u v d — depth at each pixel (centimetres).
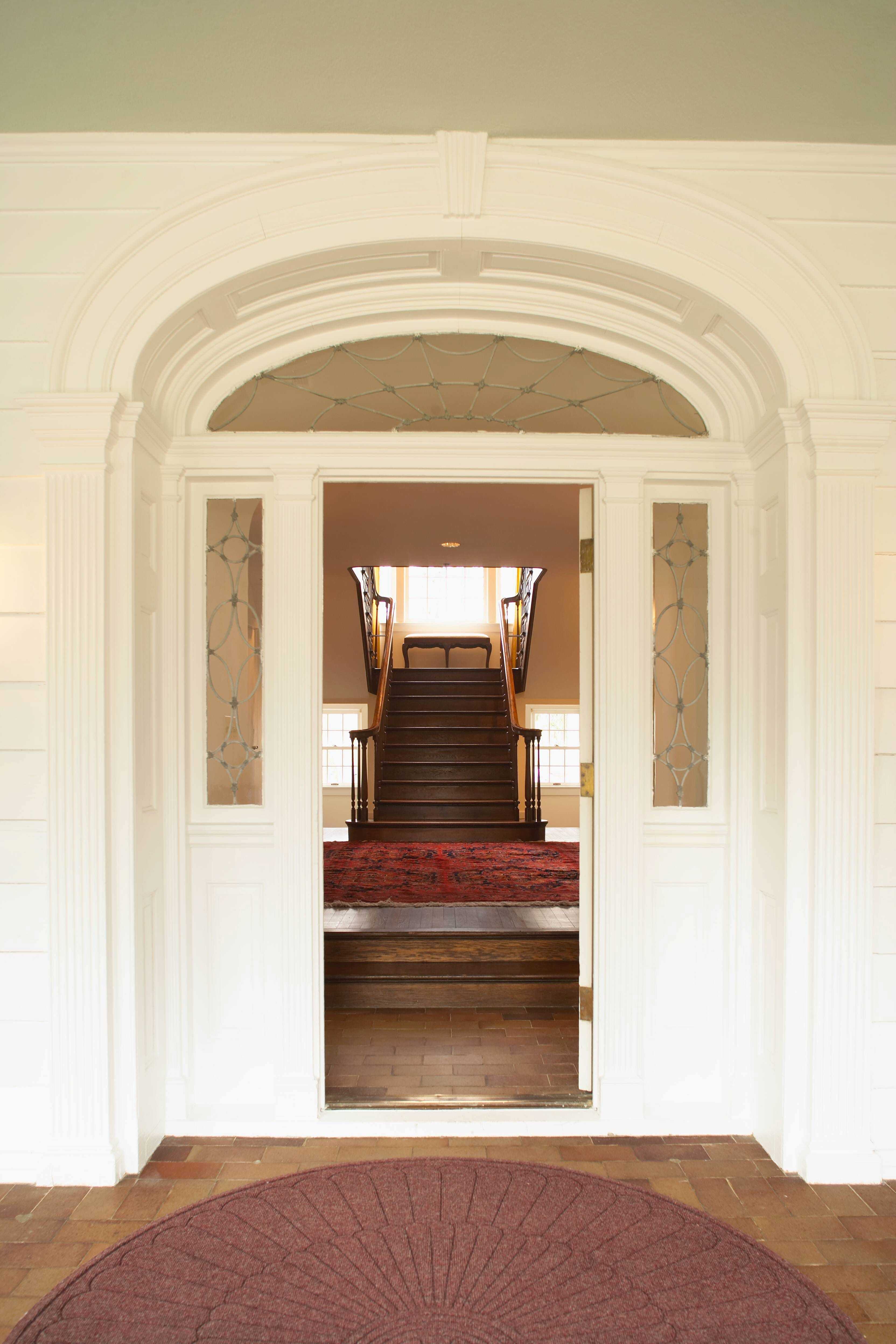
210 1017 336
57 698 296
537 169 305
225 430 350
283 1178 295
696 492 347
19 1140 299
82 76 272
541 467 339
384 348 350
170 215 301
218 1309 226
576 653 1091
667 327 336
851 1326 223
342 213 305
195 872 337
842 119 293
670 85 277
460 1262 247
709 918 341
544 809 1121
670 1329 220
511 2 241
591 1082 349
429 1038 427
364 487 562
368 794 1047
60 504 295
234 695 343
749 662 338
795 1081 302
